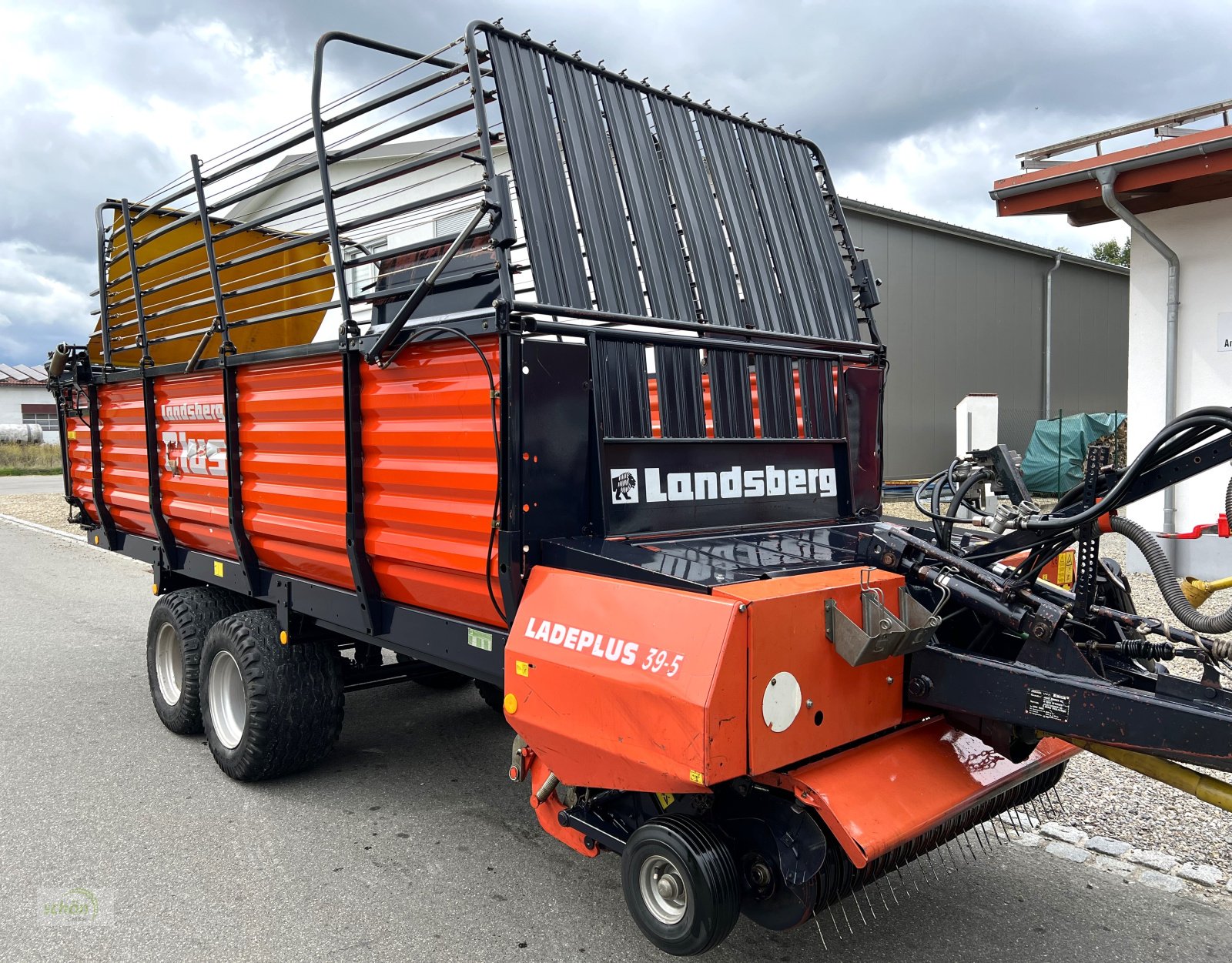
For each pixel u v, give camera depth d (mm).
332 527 3564
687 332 3283
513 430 2686
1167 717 2230
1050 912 3184
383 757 4773
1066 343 21438
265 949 2977
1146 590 7898
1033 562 2697
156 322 5645
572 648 2533
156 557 5223
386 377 3217
